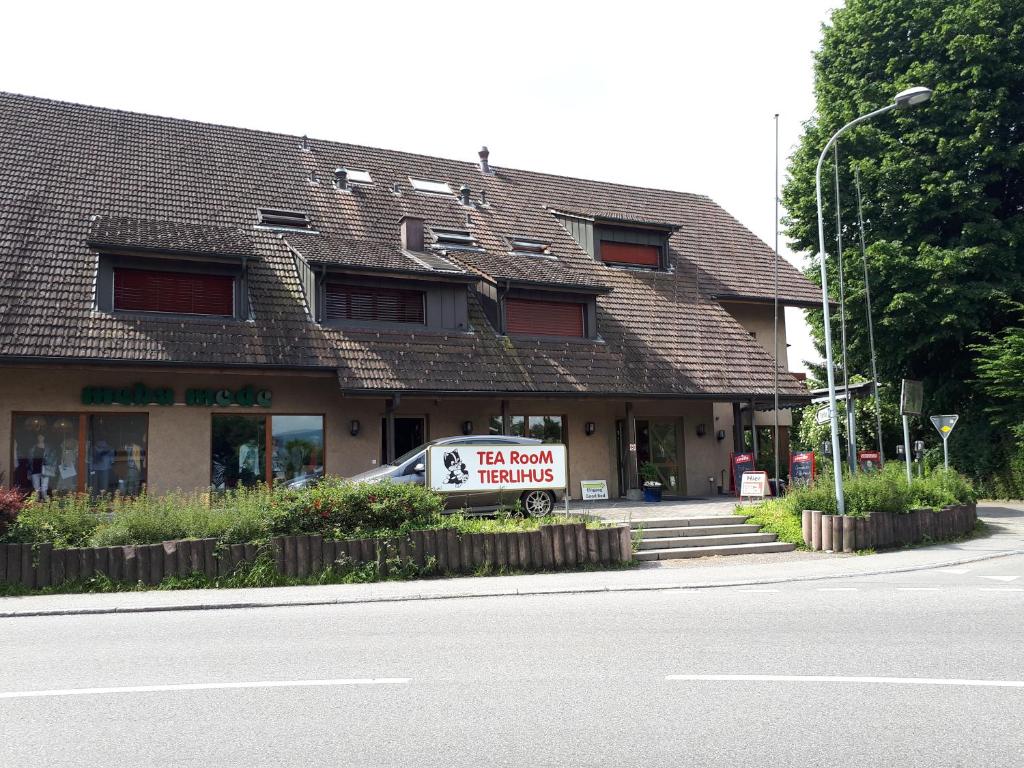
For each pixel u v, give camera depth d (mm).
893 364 30969
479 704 5891
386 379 18422
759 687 6266
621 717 5566
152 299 17859
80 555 11906
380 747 5031
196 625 9219
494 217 25812
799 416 35531
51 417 17125
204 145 23750
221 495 18109
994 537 17984
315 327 18953
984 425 28781
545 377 20359
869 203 29844
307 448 19234
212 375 18359
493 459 14844
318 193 23578
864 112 30109
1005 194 30375
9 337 15812
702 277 26609
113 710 5828
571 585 11867
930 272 27906
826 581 12203
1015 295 28062
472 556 13219
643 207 29922
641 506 19812
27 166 20016
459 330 20703
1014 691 6137
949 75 28625
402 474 15984
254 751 4980
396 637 8297
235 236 19656
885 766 4695
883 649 7508
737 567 13734
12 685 6531
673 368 22266
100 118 22906
